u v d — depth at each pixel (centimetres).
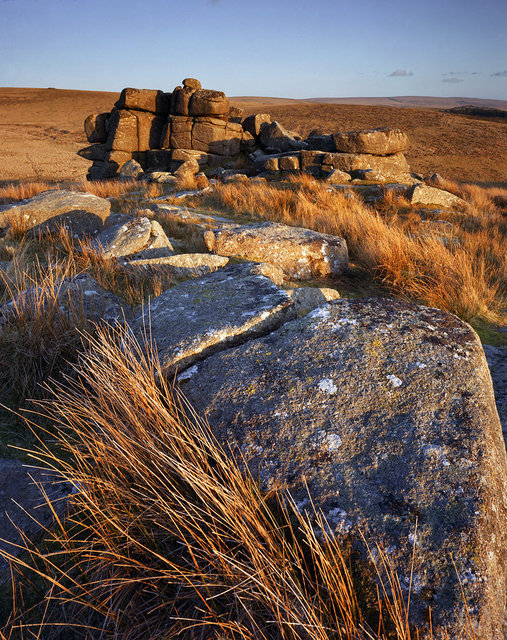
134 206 1166
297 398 239
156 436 223
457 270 595
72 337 343
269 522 183
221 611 164
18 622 174
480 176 3744
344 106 7962
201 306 357
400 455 200
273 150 2234
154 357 288
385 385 241
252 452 212
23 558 201
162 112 2364
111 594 171
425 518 172
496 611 148
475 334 291
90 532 207
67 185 1838
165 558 182
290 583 159
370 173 1661
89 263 570
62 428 279
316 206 1107
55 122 8856
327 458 203
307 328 296
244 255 648
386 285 620
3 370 323
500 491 188
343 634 146
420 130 5444
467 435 206
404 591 152
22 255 565
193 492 204
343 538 171
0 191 1464
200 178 1777
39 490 235
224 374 266
